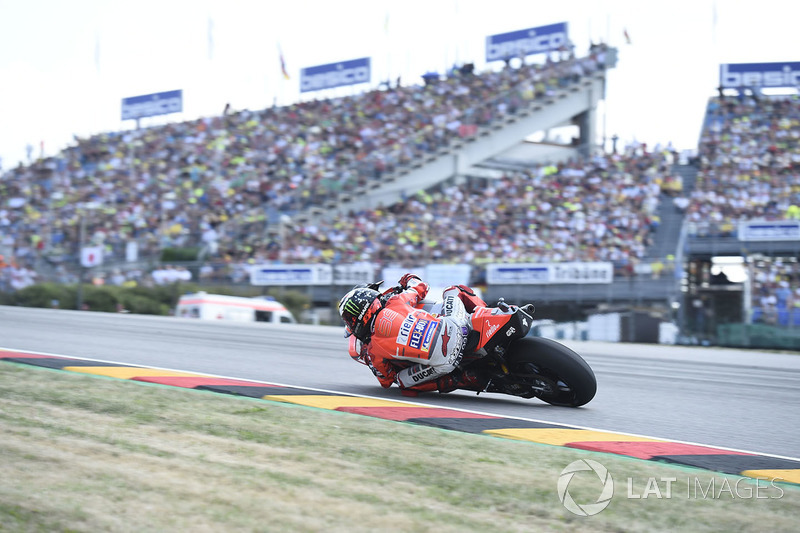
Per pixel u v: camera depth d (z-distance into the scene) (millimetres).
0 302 43969
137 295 43562
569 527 6398
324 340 24766
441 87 72250
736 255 41156
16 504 6203
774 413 13195
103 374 14156
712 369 20500
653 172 52938
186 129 70562
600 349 26641
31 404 10664
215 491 6863
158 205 58469
